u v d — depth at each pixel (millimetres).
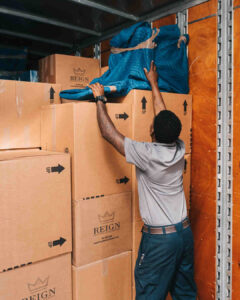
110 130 1564
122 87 1790
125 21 2473
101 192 1727
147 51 1893
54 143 1805
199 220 2115
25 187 1470
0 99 1802
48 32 2703
